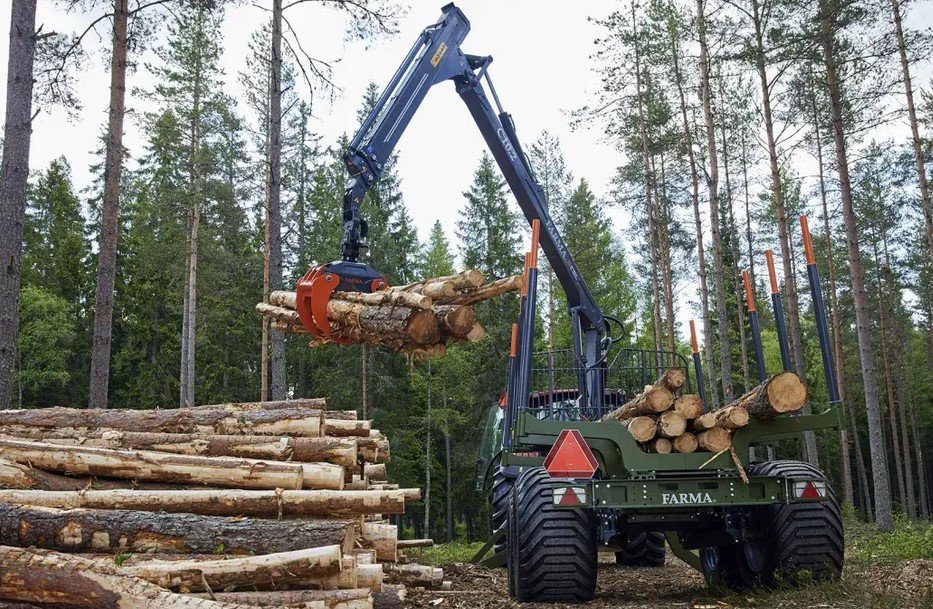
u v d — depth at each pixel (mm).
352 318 6660
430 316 6105
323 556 4070
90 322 41469
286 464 5051
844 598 5609
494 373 34781
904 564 8031
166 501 4691
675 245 31000
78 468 5051
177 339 38938
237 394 37125
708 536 7094
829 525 6207
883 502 16750
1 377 9695
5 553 3742
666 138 24094
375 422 32312
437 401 37750
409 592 7109
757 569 6797
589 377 8086
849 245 17766
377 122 8312
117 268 41719
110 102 11414
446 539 37844
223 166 31500
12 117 10211
